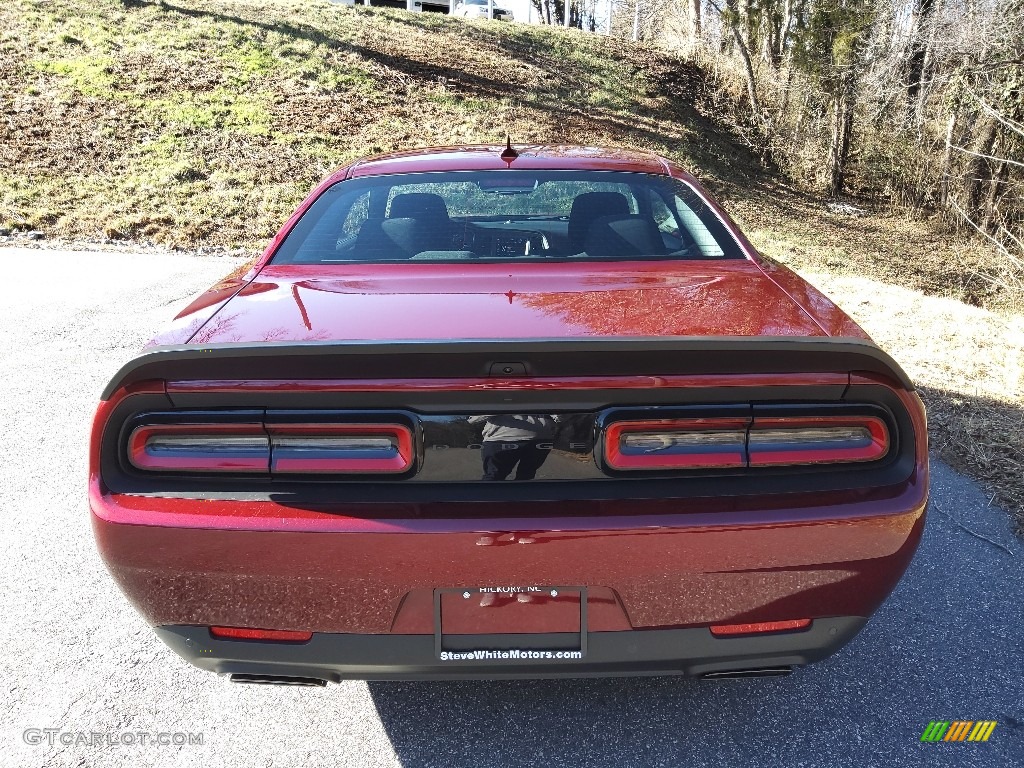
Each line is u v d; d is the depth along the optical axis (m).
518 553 1.68
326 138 15.44
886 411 1.77
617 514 1.69
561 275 2.25
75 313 6.71
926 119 18.55
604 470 1.72
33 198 11.66
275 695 2.32
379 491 1.71
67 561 3.00
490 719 2.21
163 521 1.71
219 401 1.71
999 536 3.21
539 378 1.69
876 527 1.74
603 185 2.80
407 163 2.98
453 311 1.94
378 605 1.74
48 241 10.18
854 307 6.77
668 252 2.50
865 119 20.27
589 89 22.44
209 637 1.82
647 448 1.71
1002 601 2.77
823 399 1.75
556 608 1.76
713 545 1.71
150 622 1.85
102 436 1.76
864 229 17.42
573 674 1.82
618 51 26.75
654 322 1.88
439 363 1.66
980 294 12.05
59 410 4.54
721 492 1.71
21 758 2.06
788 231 16.22
